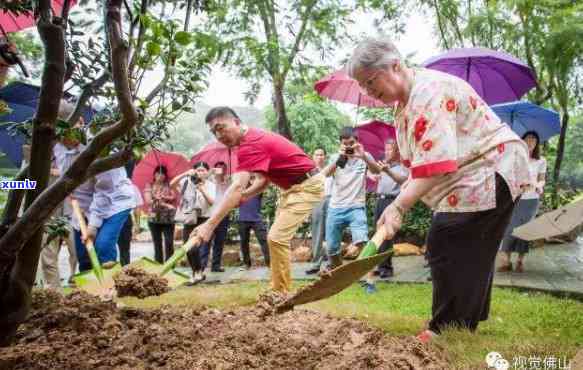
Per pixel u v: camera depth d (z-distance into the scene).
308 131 16.09
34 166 2.66
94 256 4.23
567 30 9.68
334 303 4.68
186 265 9.48
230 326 3.21
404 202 2.94
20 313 2.83
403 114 3.05
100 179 5.13
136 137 2.70
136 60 2.74
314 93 11.85
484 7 10.80
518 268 7.20
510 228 7.07
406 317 4.04
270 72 11.09
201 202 7.76
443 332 3.25
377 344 2.91
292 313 3.47
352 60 3.01
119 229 5.24
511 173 3.16
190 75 2.82
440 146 2.89
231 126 4.46
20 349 2.70
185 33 2.56
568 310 4.63
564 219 2.76
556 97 11.19
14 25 3.44
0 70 3.07
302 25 11.23
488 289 3.62
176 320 3.34
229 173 7.98
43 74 2.56
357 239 6.47
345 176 6.52
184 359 2.60
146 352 2.72
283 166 4.54
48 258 5.48
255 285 6.31
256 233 8.61
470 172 3.13
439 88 2.96
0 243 2.58
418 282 6.68
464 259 3.21
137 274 4.01
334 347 2.78
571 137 21.59
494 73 6.69
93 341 2.85
